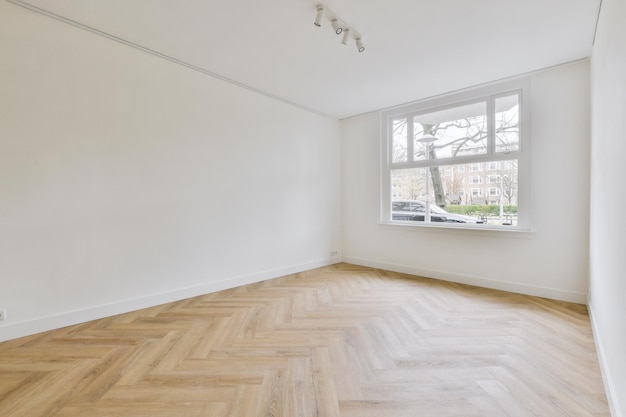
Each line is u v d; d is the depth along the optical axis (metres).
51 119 2.49
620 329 1.42
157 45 2.90
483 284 3.79
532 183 3.42
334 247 5.26
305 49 2.98
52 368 1.95
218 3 2.29
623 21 1.44
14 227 2.34
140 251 3.01
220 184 3.66
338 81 3.72
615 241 1.59
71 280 2.61
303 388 1.75
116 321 2.71
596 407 1.58
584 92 3.07
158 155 3.13
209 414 1.54
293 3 2.29
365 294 3.51
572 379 1.82
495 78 3.59
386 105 4.61
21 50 2.35
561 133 3.22
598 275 2.27
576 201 3.13
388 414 1.54
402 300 3.29
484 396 1.67
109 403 1.62
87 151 2.68
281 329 2.56
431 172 4.36
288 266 4.50
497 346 2.24
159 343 2.30
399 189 4.71
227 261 3.75
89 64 2.68
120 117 2.86
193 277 3.42
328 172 5.14
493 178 3.77
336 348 2.23
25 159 2.38
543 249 3.36
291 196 4.53
